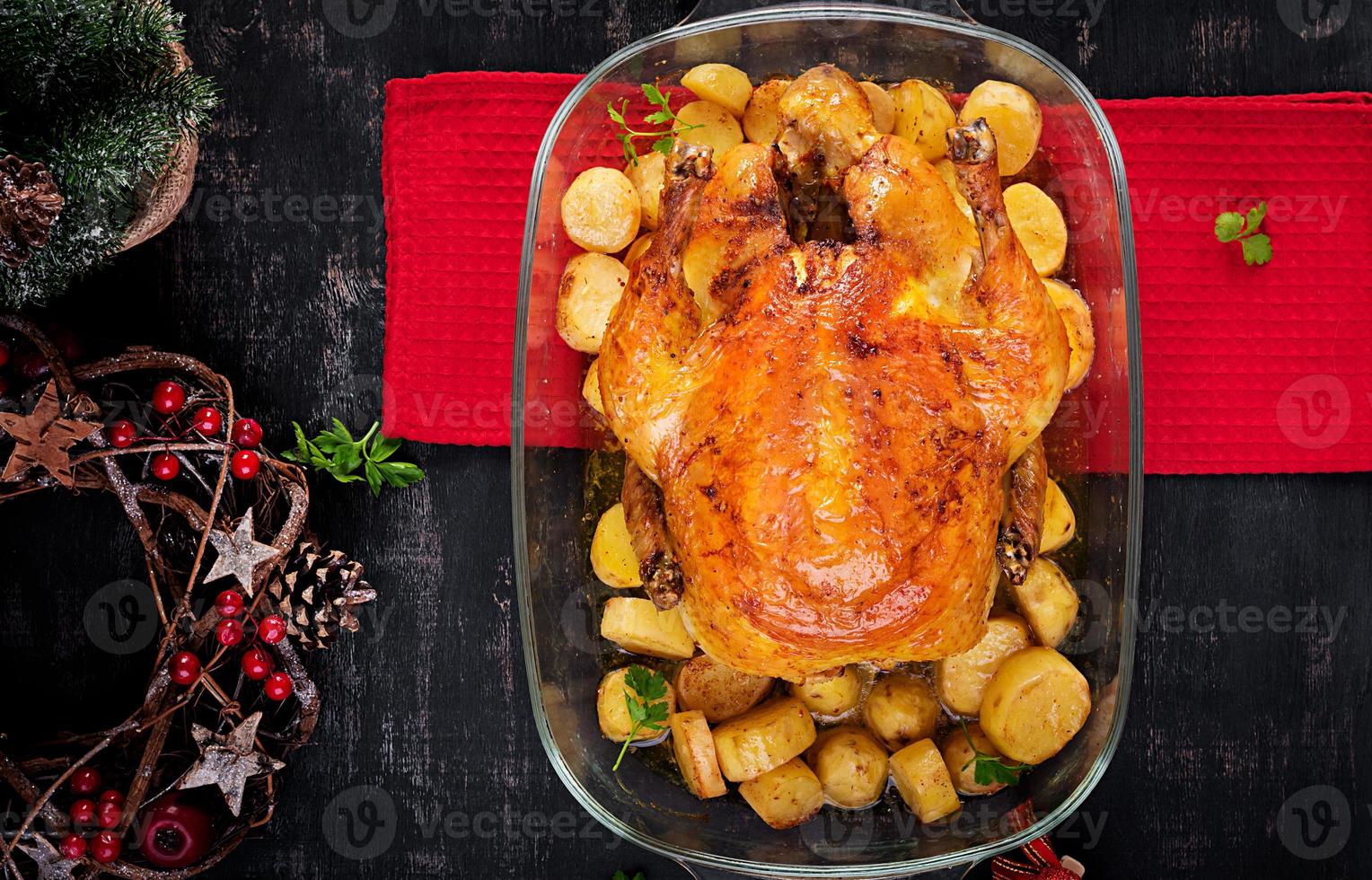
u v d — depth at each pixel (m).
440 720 0.90
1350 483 0.90
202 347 0.90
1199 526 0.90
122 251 0.86
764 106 0.82
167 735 0.87
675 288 0.74
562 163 0.83
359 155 0.90
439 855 0.90
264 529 0.86
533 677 0.83
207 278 0.90
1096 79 0.89
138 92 0.77
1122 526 0.82
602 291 0.82
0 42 0.74
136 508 0.83
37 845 0.82
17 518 0.89
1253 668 0.90
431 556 0.90
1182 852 0.90
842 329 0.72
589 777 0.84
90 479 0.85
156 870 0.84
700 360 0.74
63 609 0.89
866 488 0.71
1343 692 0.90
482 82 0.88
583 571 0.84
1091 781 0.82
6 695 0.89
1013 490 0.77
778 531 0.71
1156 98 0.88
